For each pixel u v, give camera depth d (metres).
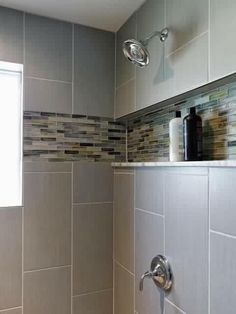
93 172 1.56
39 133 1.44
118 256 1.54
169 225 1.11
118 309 1.53
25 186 1.41
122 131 1.64
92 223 1.55
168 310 1.10
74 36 1.52
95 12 1.41
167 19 1.14
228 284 0.82
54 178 1.47
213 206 0.89
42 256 1.43
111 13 1.41
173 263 1.08
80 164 1.53
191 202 0.99
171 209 1.10
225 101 0.98
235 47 0.83
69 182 1.50
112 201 1.60
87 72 1.55
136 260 1.35
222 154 0.99
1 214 1.36
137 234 1.35
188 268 0.99
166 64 1.15
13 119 1.50
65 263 1.48
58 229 1.47
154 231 1.21
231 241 0.82
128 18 1.46
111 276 1.59
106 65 1.59
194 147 1.03
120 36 1.55
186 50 1.03
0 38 1.36
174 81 1.10
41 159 1.45
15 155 1.49
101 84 1.58
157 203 1.19
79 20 1.49
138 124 1.54
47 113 1.46
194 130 1.03
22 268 1.39
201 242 0.94
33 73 1.43
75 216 1.51
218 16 0.89
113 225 1.60
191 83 1.01
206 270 0.91
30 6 1.36
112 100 1.61
